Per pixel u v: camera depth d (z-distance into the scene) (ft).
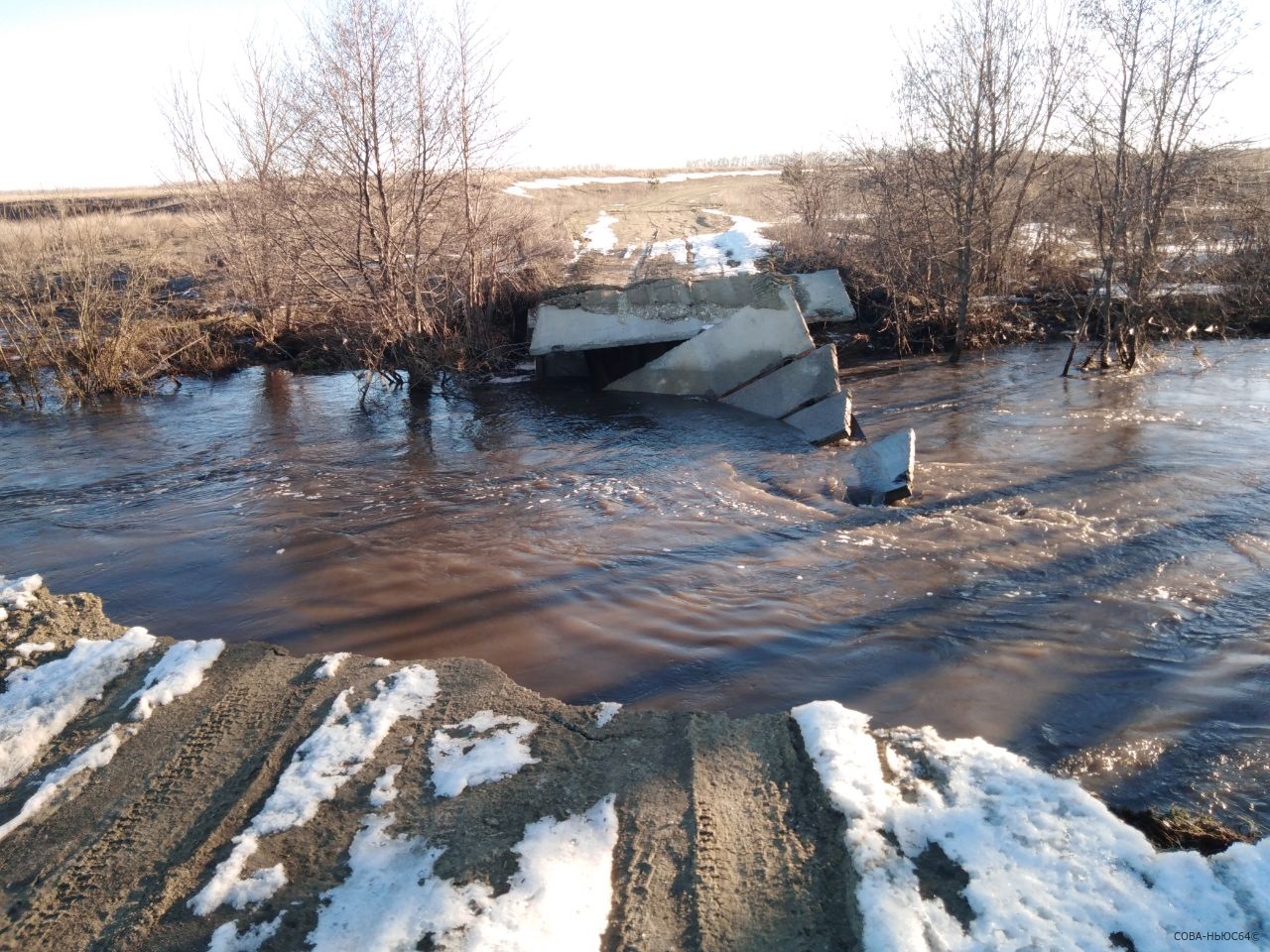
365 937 10.75
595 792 13.51
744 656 18.07
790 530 25.18
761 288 42.88
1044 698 16.19
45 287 50.85
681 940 10.65
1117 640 18.30
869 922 10.66
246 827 13.00
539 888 11.44
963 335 47.75
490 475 31.40
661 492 28.96
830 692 16.60
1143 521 24.66
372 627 19.93
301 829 12.89
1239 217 49.34
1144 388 39.55
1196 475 28.07
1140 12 39.32
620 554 23.75
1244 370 41.45
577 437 36.22
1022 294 55.21
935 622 19.27
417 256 43.93
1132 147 41.78
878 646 18.34
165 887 11.92
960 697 16.26
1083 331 43.78
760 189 119.96
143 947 10.97
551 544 24.62
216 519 27.89
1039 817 12.32
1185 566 21.66
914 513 26.17
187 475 32.78
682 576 22.20
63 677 17.63
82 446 37.19
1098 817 12.31
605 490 29.27
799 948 10.48
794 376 38.99
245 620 20.54
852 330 53.01
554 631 19.44
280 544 25.35
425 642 19.15
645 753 14.53
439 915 11.02
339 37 40.60
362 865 12.08
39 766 15.17
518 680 17.31
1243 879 11.08
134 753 15.14
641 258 69.41
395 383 46.11
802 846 12.16
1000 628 18.93
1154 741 14.80
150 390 47.11
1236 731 15.05
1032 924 10.53
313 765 14.35
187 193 59.72
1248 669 17.01
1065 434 33.37
